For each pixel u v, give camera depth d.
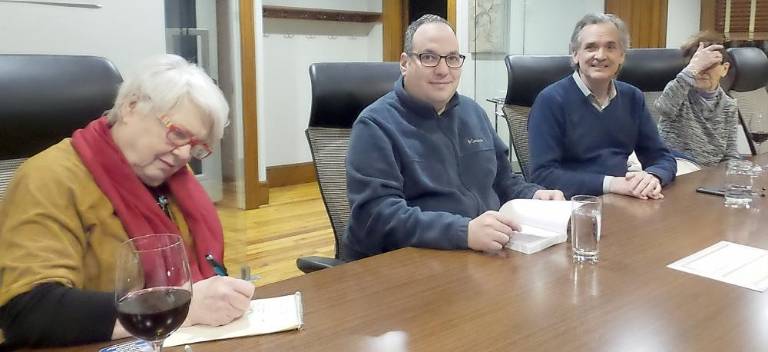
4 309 0.93
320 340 0.90
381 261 1.25
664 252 1.28
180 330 0.93
